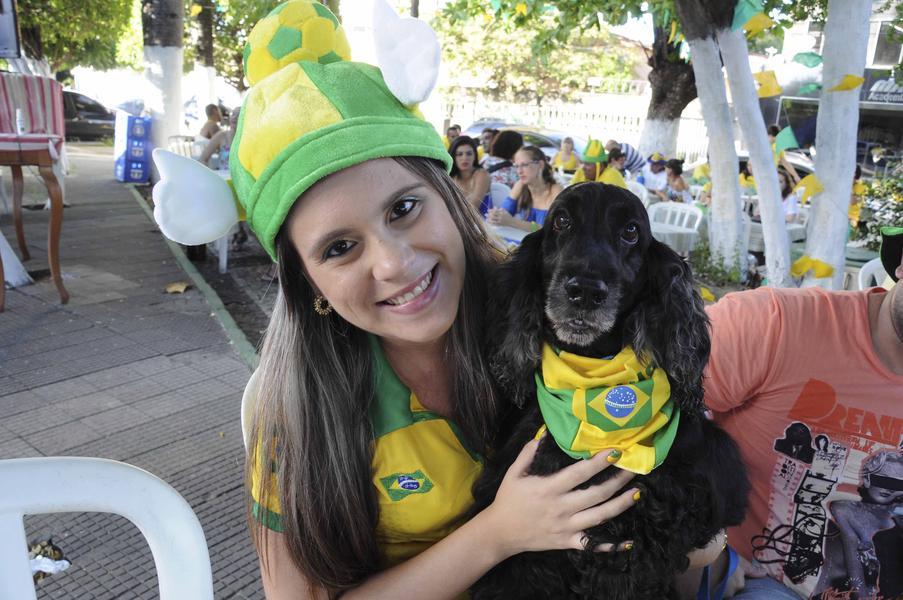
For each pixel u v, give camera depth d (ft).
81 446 10.53
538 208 18.69
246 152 3.92
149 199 34.73
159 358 14.28
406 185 3.93
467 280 4.76
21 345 14.58
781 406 5.61
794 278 18.62
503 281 4.64
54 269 17.15
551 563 4.58
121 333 15.62
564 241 4.20
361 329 4.55
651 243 4.37
